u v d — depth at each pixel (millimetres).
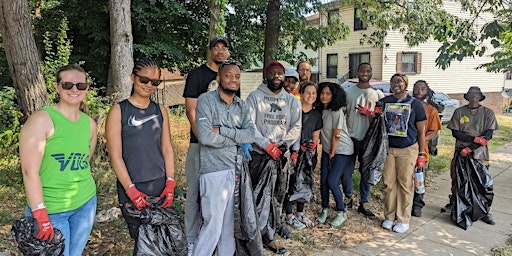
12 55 5945
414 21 10484
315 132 4117
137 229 2693
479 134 4520
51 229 2213
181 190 5000
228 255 3141
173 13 10367
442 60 4898
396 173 4297
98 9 10312
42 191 2219
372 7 10367
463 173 4484
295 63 11867
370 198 5301
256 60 13117
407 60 18250
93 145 2578
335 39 11289
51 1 11055
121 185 2670
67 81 2256
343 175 4570
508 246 3902
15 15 5773
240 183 3061
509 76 21281
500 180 6438
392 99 4340
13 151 6453
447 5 16484
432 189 5906
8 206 4578
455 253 3744
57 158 2262
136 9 9969
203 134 2906
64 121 2281
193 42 12039
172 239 2725
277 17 10203
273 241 3648
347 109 4469
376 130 4230
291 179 4023
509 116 18031
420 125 4242
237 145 3088
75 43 11305
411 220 4594
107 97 7562
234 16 11602
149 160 2684
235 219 3037
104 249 3514
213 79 3447
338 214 4379
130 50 7402
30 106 6125
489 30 4602
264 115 3529
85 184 2441
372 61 18188
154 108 2775
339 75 20062
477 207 4363
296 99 3729
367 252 3754
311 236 4078
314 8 10695
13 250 3449
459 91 19375
